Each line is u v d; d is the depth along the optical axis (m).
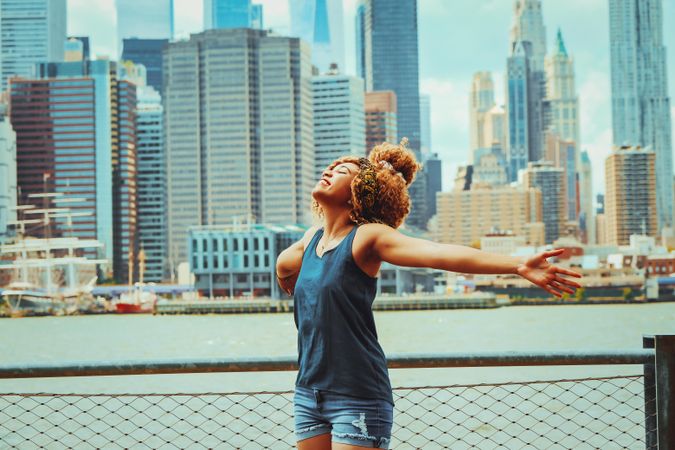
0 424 5.67
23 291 168.38
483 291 192.88
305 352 3.98
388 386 3.96
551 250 3.49
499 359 4.76
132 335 94.44
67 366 4.80
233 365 4.77
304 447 3.97
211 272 178.88
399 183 4.10
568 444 16.03
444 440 17.78
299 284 4.04
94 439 17.95
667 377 4.66
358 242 3.90
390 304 152.62
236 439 17.69
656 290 194.88
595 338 78.12
